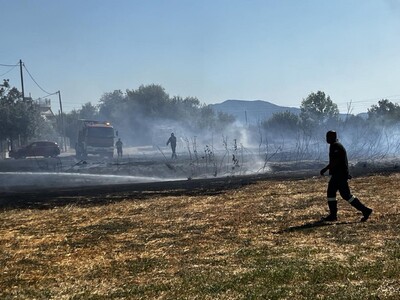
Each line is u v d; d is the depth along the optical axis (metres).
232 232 9.48
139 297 5.67
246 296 5.28
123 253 8.27
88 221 11.75
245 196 14.76
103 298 5.77
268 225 9.96
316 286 5.45
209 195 15.49
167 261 7.50
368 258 6.68
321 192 14.71
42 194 18.00
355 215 10.53
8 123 61.28
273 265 6.67
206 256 7.66
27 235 10.32
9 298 6.06
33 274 7.24
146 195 16.33
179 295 5.58
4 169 32.81
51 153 52.84
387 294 4.94
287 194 14.67
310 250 7.46
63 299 5.87
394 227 8.87
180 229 10.10
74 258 8.13
